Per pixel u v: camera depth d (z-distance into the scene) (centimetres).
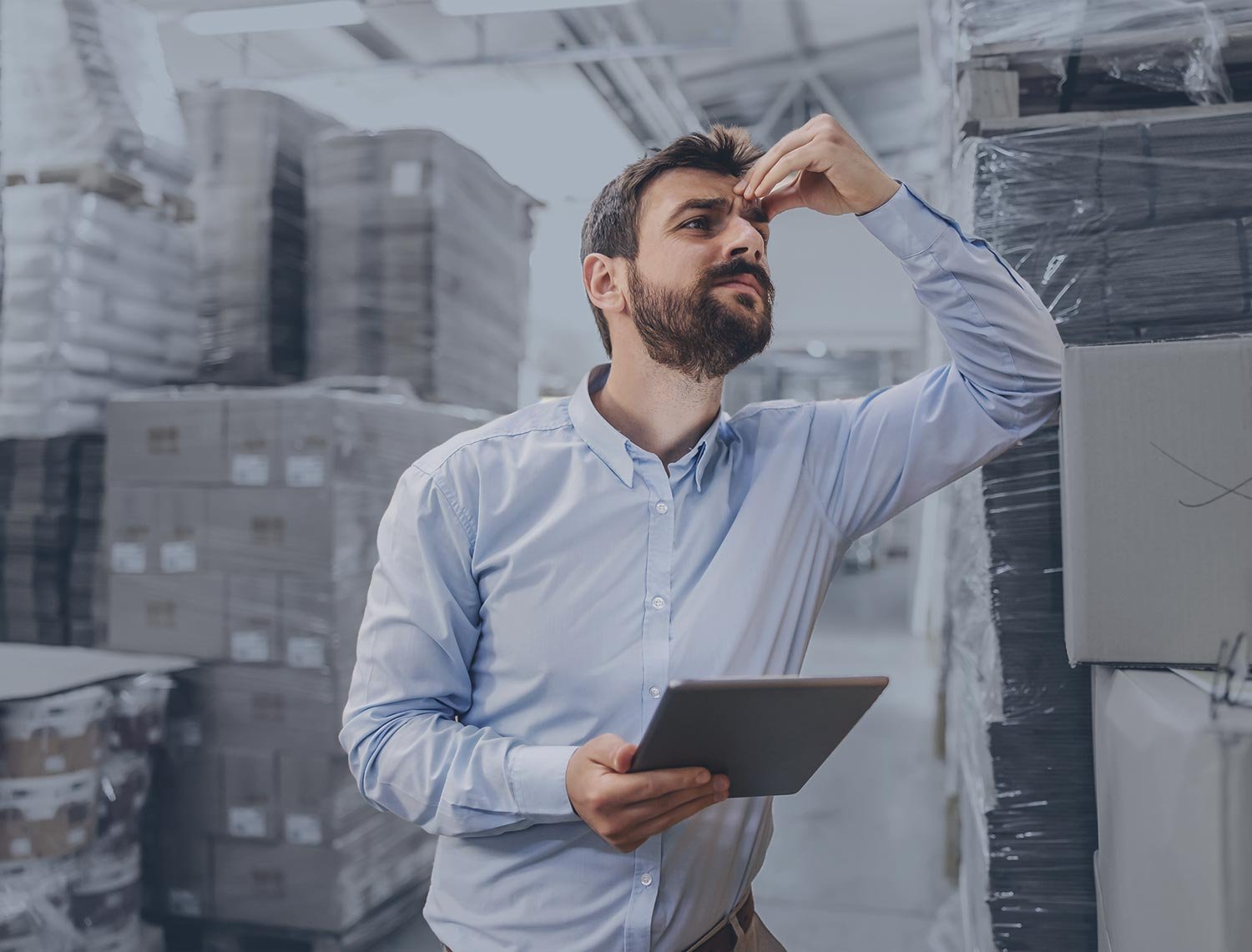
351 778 216
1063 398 82
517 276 294
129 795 200
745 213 95
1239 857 60
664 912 87
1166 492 79
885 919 244
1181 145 109
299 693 212
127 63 221
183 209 239
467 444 96
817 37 542
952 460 99
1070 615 82
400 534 93
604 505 92
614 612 90
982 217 113
